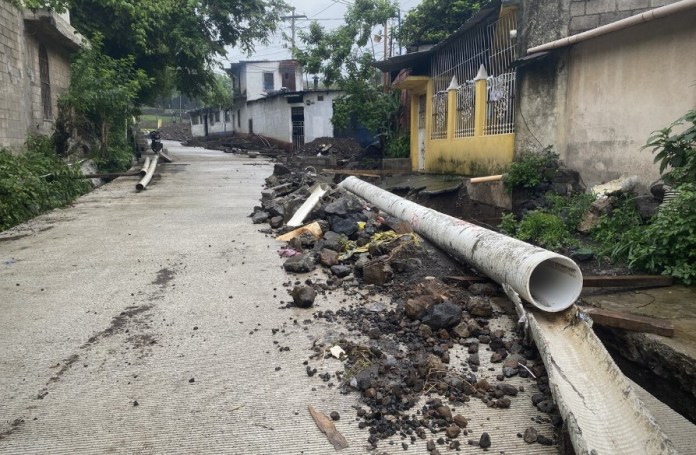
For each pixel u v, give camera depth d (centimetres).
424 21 1673
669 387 328
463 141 1100
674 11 560
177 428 275
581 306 402
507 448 258
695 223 454
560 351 333
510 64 840
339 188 941
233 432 271
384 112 1814
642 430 241
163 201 1012
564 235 612
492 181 833
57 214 886
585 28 784
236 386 315
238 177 1455
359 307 436
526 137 849
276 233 704
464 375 323
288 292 474
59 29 1285
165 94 2508
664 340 337
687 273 445
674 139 510
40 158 1070
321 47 1925
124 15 1770
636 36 646
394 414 284
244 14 2236
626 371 365
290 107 2945
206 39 2156
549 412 285
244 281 507
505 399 293
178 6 1992
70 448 259
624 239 528
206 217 834
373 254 541
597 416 265
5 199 802
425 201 964
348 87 1905
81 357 352
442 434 269
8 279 521
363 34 1933
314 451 257
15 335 387
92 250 632
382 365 326
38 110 1279
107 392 309
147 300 458
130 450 258
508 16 928
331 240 599
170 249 630
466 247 487
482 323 390
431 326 380
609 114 699
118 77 1571
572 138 777
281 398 302
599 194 657
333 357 348
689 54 577
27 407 294
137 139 2738
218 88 2456
